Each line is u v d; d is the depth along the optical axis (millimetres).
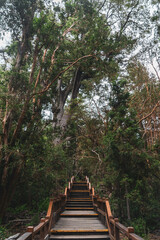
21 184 14844
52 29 12305
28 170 12367
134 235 3748
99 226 7410
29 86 11820
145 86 17500
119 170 11242
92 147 18609
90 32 12875
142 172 11055
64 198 12172
